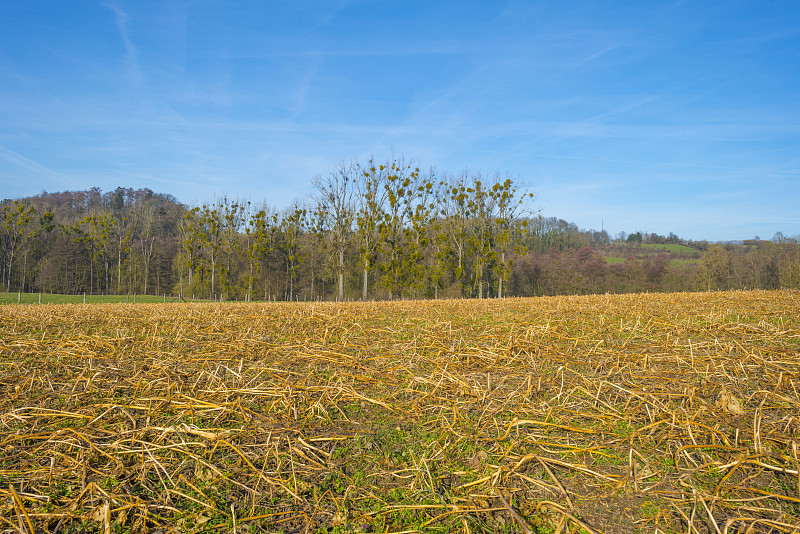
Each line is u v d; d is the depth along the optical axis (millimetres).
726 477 2943
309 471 3146
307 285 53688
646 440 3520
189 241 51062
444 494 2893
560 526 2535
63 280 53938
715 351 5770
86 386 4711
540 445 3477
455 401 4336
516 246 42406
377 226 40500
